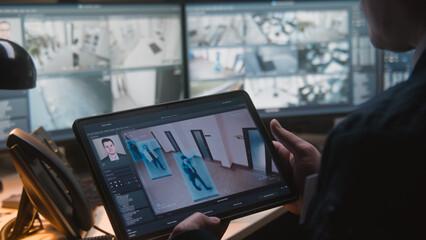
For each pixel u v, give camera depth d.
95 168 0.80
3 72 0.95
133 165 0.82
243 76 1.66
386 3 0.55
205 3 1.60
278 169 0.87
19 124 1.41
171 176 0.83
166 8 1.57
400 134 0.43
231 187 0.84
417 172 0.42
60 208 0.91
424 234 0.42
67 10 1.45
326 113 1.73
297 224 1.68
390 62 1.76
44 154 0.89
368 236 0.42
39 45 1.42
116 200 0.79
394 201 0.42
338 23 1.70
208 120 0.89
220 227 0.81
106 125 0.84
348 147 0.45
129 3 1.52
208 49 1.63
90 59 1.48
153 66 1.57
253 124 0.90
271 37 1.66
